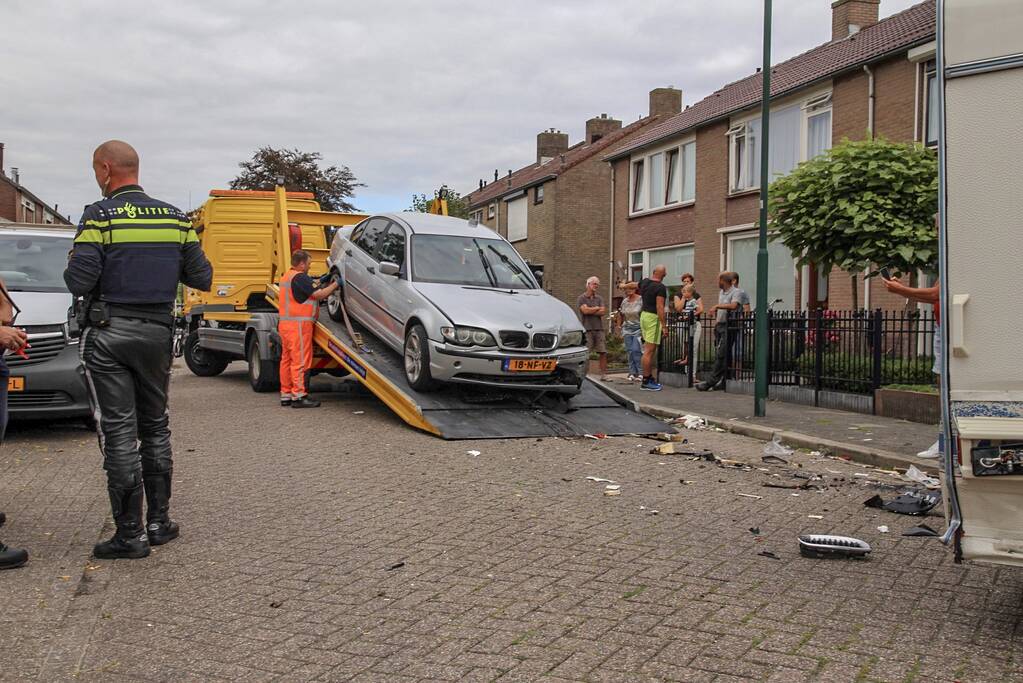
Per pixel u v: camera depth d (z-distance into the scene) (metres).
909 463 7.69
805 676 3.46
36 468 7.50
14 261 9.81
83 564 4.89
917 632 3.94
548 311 10.25
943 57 3.77
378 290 11.10
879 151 12.49
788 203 13.02
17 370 8.39
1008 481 3.71
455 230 11.42
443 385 10.29
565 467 7.71
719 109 23.05
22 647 3.75
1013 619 4.11
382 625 4.01
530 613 4.15
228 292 16.30
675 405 12.13
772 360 13.02
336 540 5.36
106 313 4.98
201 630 3.96
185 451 8.34
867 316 11.54
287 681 3.43
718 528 5.71
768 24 10.75
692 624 4.02
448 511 6.07
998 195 3.68
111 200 5.10
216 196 16.27
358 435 9.27
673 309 16.30
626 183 27.92
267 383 13.41
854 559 5.05
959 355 3.78
